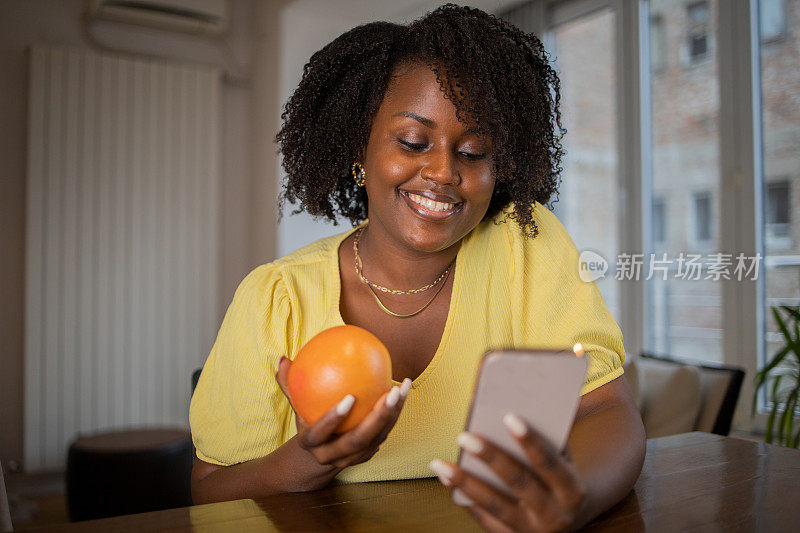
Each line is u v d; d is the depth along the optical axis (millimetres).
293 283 982
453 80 847
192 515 749
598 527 709
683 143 3340
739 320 3082
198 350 3938
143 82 3795
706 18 3223
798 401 2607
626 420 851
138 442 2797
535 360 512
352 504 789
